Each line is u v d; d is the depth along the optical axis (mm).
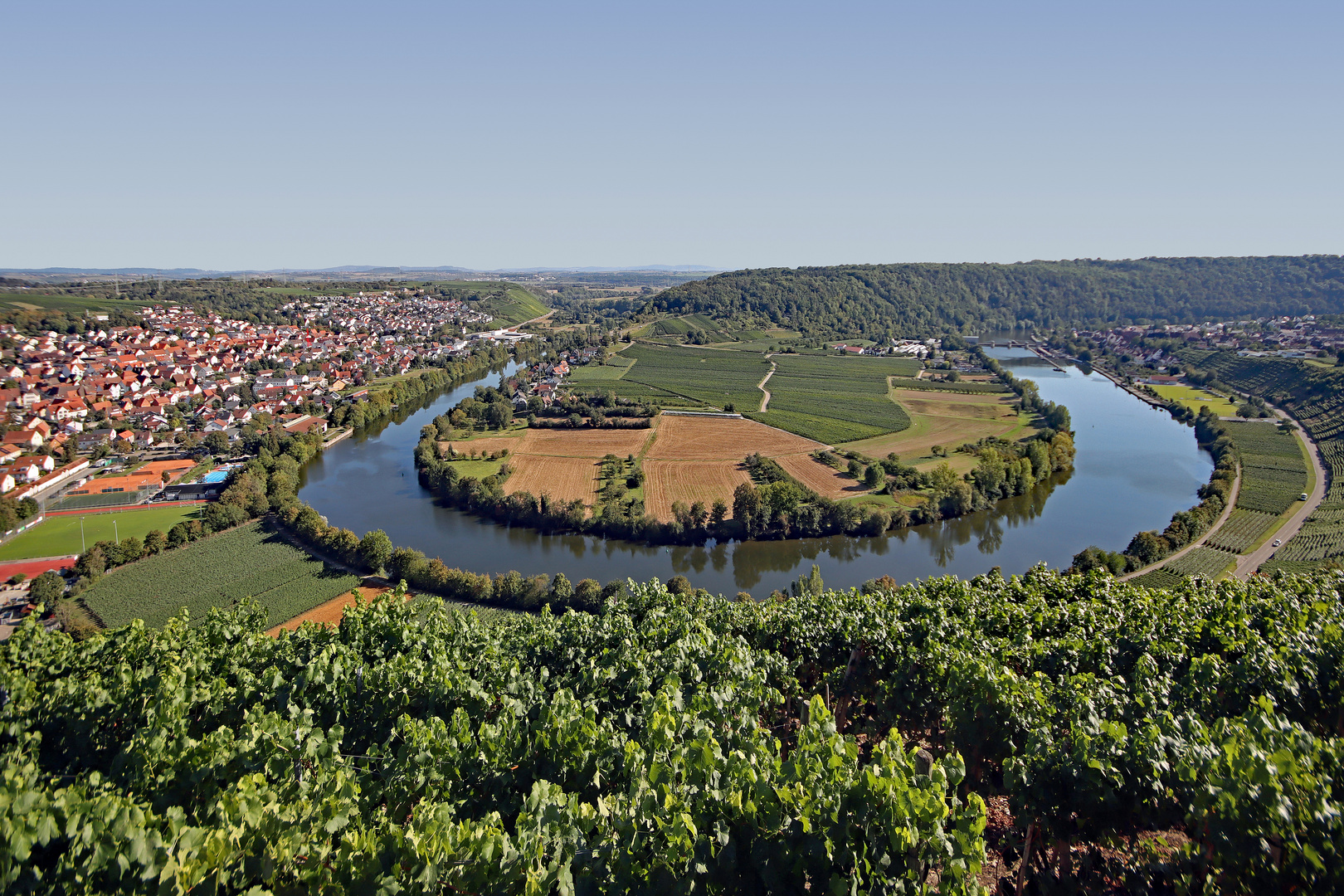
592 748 26609
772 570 85000
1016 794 23625
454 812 24641
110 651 40875
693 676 33438
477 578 71500
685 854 19203
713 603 46969
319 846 21016
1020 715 27891
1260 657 31469
